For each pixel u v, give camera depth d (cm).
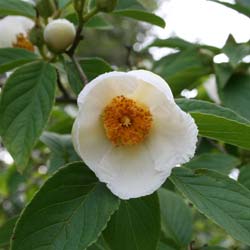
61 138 34
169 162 22
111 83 23
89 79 29
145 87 23
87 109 23
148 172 23
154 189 22
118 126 23
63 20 28
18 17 34
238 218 21
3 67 29
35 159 52
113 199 22
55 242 21
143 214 23
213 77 37
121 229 23
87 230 21
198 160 33
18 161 23
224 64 33
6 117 24
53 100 25
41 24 30
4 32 34
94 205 22
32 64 26
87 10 29
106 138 23
